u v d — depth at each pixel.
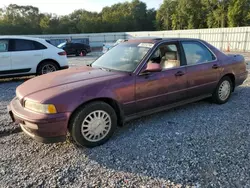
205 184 2.26
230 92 4.81
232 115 4.05
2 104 4.98
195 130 3.47
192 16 52.75
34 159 2.79
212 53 4.44
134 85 3.29
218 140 3.14
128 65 3.52
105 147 3.05
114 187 2.25
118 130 3.55
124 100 3.22
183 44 4.04
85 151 2.96
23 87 3.27
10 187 2.27
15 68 7.14
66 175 2.46
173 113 4.20
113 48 4.29
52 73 3.74
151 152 2.88
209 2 48.97
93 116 3.00
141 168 2.55
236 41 21.95
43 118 2.65
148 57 3.54
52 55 7.80
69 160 2.75
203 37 25.20
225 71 4.54
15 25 53.09
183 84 3.88
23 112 2.83
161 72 3.58
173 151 2.88
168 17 62.59
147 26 68.62
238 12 40.91
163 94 3.64
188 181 2.31
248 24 41.03
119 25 59.12
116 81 3.15
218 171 2.46
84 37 34.31
